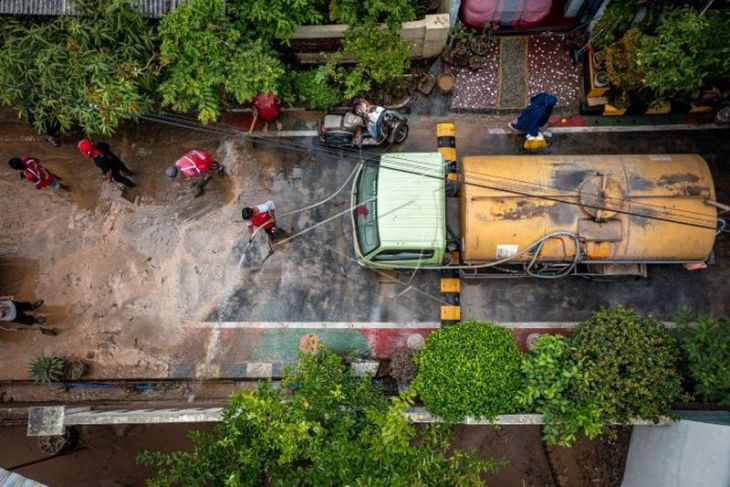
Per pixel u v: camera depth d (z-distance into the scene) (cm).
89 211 1359
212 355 1270
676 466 972
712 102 1273
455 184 1226
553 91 1352
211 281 1305
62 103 1141
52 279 1321
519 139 1343
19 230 1352
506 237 1097
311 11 1191
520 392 1016
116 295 1309
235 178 1359
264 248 1315
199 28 1098
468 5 1302
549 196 1090
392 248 1130
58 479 1255
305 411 927
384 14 1238
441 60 1386
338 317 1273
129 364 1273
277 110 1338
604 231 1075
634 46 1167
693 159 1116
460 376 1016
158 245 1333
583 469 1225
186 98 1167
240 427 930
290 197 1345
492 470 916
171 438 1281
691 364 1013
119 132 1388
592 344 1031
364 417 970
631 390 996
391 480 798
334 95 1296
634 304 1246
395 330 1259
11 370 1280
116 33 1102
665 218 1061
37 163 1281
